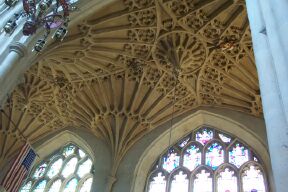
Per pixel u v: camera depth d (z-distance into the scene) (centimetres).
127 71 2005
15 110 2138
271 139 593
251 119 1930
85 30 1766
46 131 2211
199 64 1920
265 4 727
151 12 1780
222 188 1761
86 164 2094
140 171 1925
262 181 1725
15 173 1634
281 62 623
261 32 734
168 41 1873
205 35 1822
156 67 1962
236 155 1867
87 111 2106
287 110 578
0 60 1271
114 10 1766
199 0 1739
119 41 1862
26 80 2020
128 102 2062
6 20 1405
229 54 1859
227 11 1734
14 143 2186
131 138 2042
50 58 1820
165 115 2084
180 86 2005
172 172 1909
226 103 2011
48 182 2089
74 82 2036
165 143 2030
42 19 1206
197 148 1969
